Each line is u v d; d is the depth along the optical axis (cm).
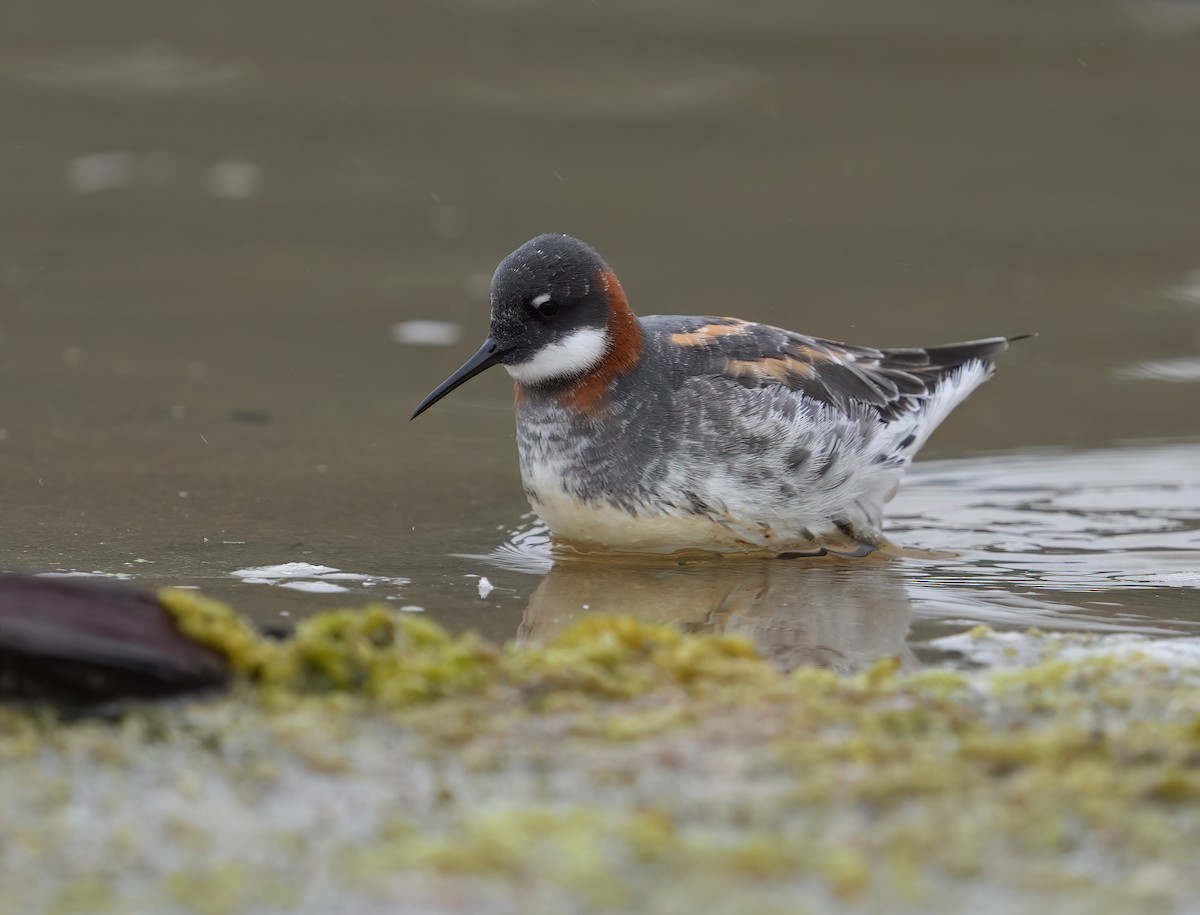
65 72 2355
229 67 2400
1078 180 2114
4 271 1789
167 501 1177
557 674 766
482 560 1080
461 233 1945
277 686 754
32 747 696
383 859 616
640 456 1087
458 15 2570
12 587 750
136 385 1476
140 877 606
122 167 2100
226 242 1909
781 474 1095
